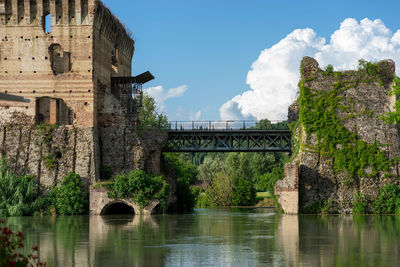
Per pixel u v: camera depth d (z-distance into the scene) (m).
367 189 70.56
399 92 73.25
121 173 73.75
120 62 88.31
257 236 45.72
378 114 73.12
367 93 73.69
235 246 39.75
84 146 72.31
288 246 39.62
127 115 76.88
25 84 74.75
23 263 23.27
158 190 69.00
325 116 72.69
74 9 74.81
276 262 33.06
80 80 74.31
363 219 61.41
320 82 74.00
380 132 72.31
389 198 69.38
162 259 34.19
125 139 74.94
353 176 71.00
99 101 76.06
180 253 36.47
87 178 70.69
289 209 69.75
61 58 79.31
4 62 75.19
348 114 72.94
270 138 81.31
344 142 71.88
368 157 71.31
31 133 72.94
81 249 38.09
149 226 53.88
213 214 75.88
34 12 75.44
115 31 83.69
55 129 73.06
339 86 73.88
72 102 74.12
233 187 111.81
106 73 79.94
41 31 75.00
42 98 77.75
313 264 32.38
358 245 39.91
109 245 40.03
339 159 71.38
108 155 74.56
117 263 32.81
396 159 71.44
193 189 115.62
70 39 74.62
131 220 60.44
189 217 67.50
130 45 93.81
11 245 23.80
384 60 74.75
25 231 48.59
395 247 38.81
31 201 68.12
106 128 75.44
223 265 32.16
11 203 67.06
